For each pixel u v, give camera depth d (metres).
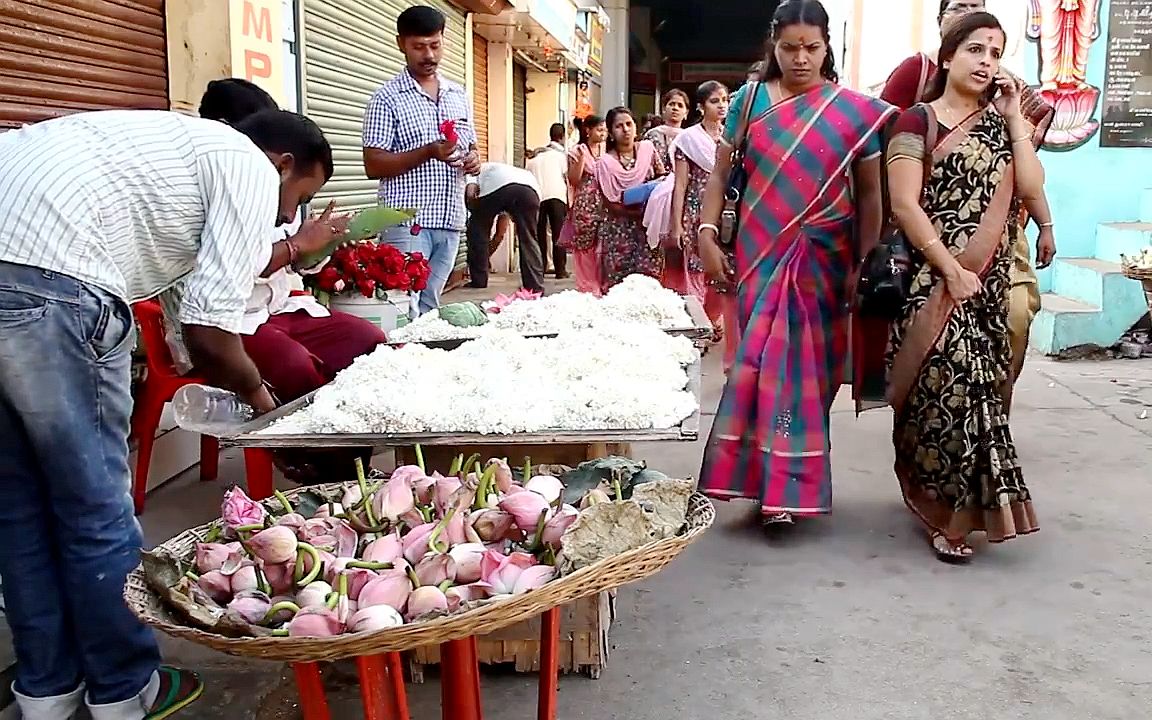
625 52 20.30
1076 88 7.21
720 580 3.28
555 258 11.61
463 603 1.51
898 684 2.62
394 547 1.72
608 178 7.22
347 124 6.69
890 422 5.23
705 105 6.39
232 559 1.66
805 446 3.51
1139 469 4.34
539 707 1.95
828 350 3.54
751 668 2.71
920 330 3.31
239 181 2.19
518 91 13.80
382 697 1.70
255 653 1.40
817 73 3.40
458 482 1.95
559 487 1.95
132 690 2.32
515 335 3.16
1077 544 3.54
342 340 3.58
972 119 3.29
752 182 3.49
